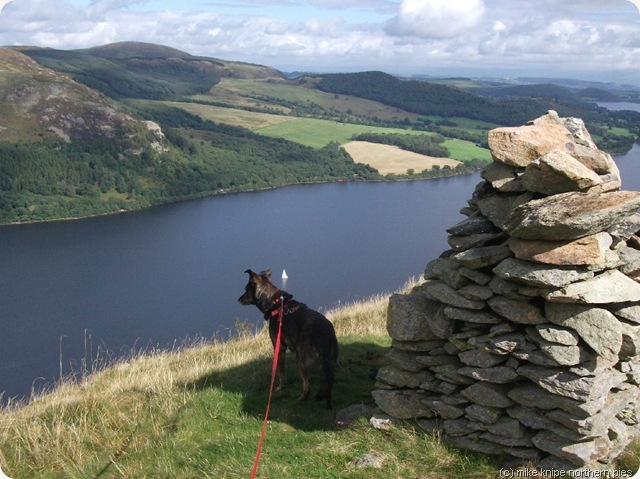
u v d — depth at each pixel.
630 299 5.20
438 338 6.26
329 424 6.98
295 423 7.08
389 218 101.00
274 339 8.06
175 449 6.61
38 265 80.81
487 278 5.74
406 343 6.41
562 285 5.05
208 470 6.05
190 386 8.57
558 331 5.15
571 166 5.17
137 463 6.46
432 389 6.24
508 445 5.61
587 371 5.05
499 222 5.85
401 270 75.19
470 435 5.88
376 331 11.09
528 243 5.30
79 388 10.02
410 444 6.05
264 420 6.72
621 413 5.93
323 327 7.53
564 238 5.09
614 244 5.60
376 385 6.73
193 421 7.19
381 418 6.48
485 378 5.67
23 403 9.73
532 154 5.68
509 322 5.62
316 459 6.05
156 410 7.71
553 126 6.12
